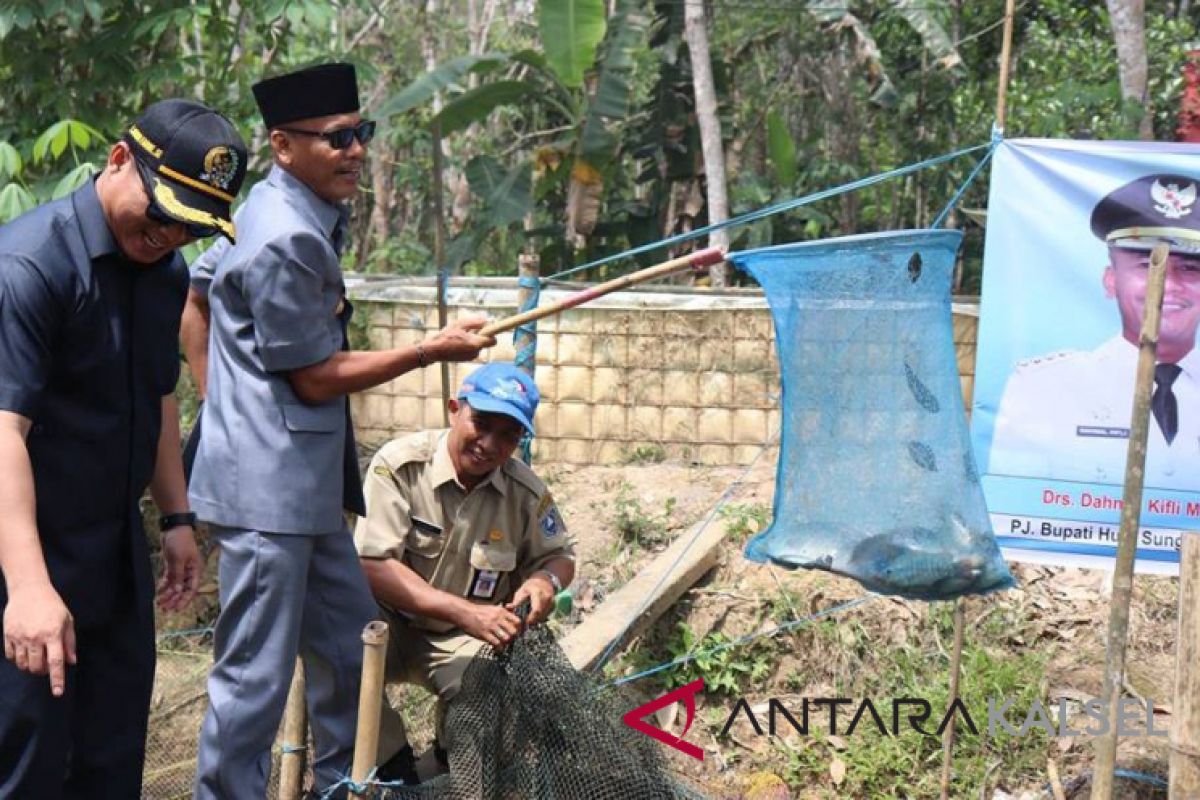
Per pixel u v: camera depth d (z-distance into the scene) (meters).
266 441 3.53
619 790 3.87
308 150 3.54
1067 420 4.39
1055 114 11.86
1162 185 4.26
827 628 5.50
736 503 6.55
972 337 7.13
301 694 4.00
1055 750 4.99
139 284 3.07
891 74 14.12
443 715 4.25
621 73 11.36
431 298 7.57
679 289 7.91
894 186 15.16
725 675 5.42
